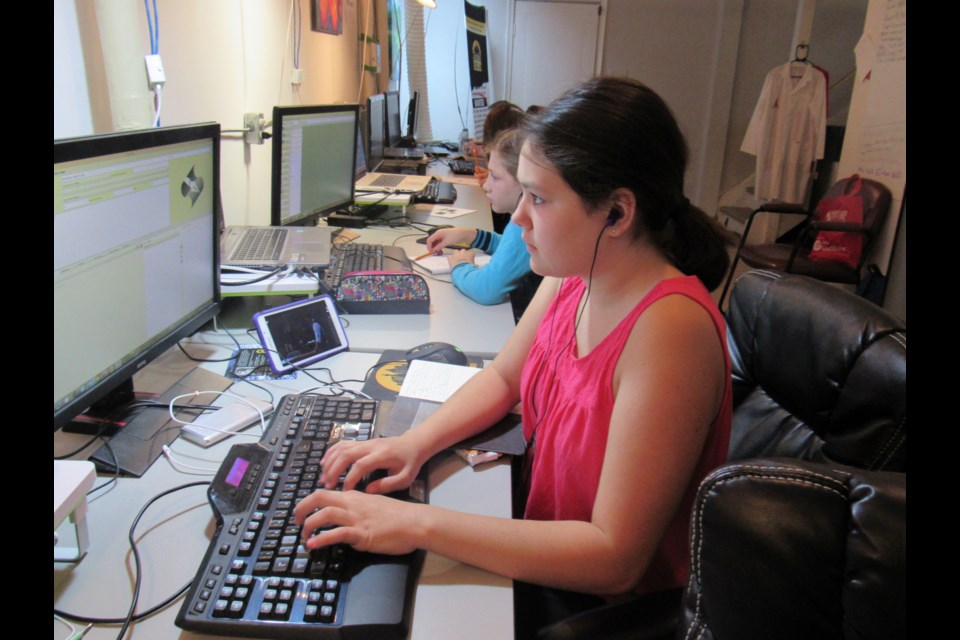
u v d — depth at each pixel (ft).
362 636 2.18
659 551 3.06
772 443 3.53
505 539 2.53
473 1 18.99
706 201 19.61
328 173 7.34
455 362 4.31
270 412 3.61
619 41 18.90
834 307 3.30
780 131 14.97
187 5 5.49
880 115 11.36
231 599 2.22
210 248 4.13
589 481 2.98
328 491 2.64
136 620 2.21
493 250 7.36
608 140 2.65
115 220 3.05
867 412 2.98
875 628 1.39
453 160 14.49
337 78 11.24
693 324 2.72
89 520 2.70
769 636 1.58
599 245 2.88
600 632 2.50
